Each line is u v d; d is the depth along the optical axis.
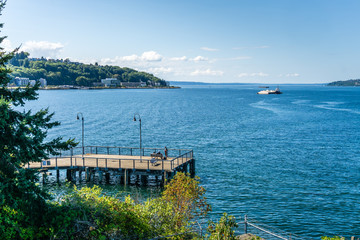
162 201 18.03
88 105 159.50
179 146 59.59
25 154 13.53
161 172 35.91
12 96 14.00
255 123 92.38
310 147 58.00
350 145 59.88
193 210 19.81
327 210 29.00
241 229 24.94
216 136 70.00
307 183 36.88
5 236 11.77
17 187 13.28
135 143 63.00
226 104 171.62
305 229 25.39
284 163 46.41
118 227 14.02
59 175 40.03
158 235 14.79
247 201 31.19
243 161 47.62
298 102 185.75
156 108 145.25
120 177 38.16
